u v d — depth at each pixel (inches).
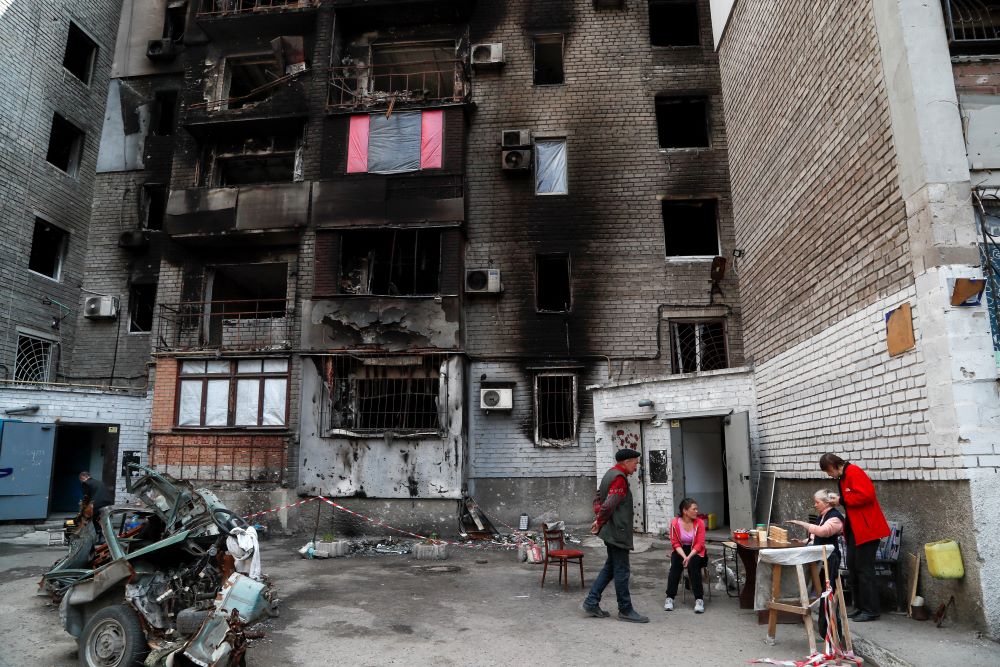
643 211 579.8
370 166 571.5
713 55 602.5
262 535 501.0
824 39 348.5
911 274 264.1
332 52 608.7
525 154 582.9
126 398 596.1
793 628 245.1
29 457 536.1
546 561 322.3
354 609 276.1
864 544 242.1
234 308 665.6
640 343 558.9
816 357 354.9
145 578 210.1
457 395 527.8
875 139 294.4
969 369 235.6
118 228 682.8
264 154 621.9
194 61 638.5
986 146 262.2
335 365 542.6
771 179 432.8
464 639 231.8
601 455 517.0
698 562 273.1
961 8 278.8
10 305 585.3
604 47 614.2
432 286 635.5
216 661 178.1
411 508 513.3
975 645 207.6
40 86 628.4
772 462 416.2
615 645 224.5
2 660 212.8
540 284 613.6
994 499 225.3
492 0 628.4
